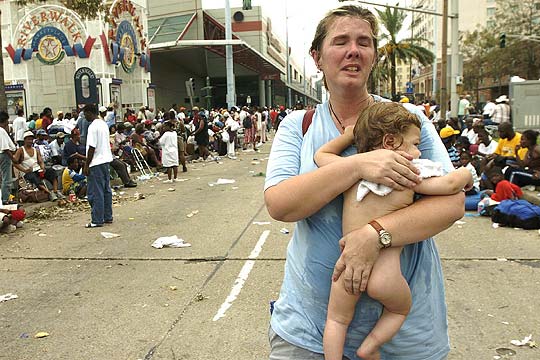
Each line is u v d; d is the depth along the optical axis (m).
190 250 6.71
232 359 3.76
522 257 6.04
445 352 1.97
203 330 4.26
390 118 1.79
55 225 8.56
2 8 25.86
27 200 10.50
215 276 5.61
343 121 2.02
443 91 25.25
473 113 28.88
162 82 47.00
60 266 6.18
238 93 60.66
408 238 1.72
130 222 8.63
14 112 25.77
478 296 4.86
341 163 1.77
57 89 26.67
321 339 1.89
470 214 8.53
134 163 15.45
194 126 21.00
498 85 62.81
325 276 1.88
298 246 1.97
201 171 16.09
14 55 25.72
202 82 57.47
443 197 1.75
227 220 8.53
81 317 4.60
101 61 24.89
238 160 19.53
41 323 4.49
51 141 14.02
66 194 11.12
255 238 7.24
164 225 8.30
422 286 1.88
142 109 24.31
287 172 1.96
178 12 48.41
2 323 4.51
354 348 1.87
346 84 1.93
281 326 1.97
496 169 9.43
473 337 4.02
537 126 15.02
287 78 67.69
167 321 4.46
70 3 16.34
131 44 27.95
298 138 2.06
